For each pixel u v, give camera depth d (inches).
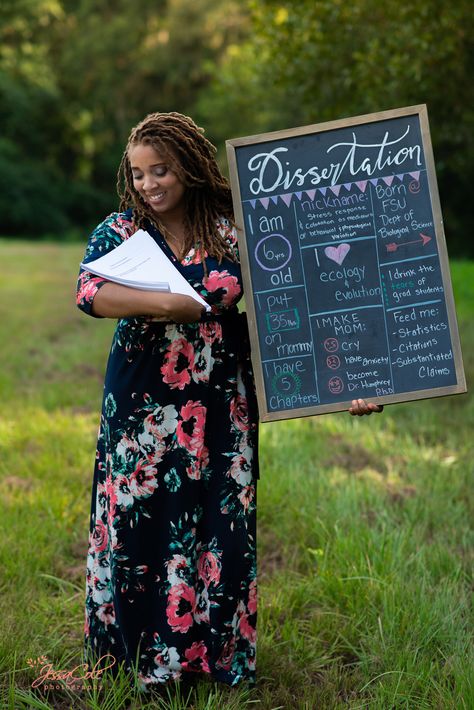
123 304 109.0
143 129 113.8
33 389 319.0
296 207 123.7
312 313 123.8
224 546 117.6
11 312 510.6
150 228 118.0
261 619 140.6
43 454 225.8
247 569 119.2
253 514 120.3
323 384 124.3
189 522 116.9
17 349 396.5
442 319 123.4
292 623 139.6
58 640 130.9
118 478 116.8
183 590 117.0
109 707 113.7
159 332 115.3
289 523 180.4
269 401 124.0
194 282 116.4
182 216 119.0
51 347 409.1
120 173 120.6
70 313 516.1
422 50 325.4
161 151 112.7
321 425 268.5
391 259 123.7
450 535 176.6
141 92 1684.3
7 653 124.0
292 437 249.4
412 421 280.7
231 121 1202.0
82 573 160.6
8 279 685.3
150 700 119.3
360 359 124.3
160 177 113.8
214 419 117.5
